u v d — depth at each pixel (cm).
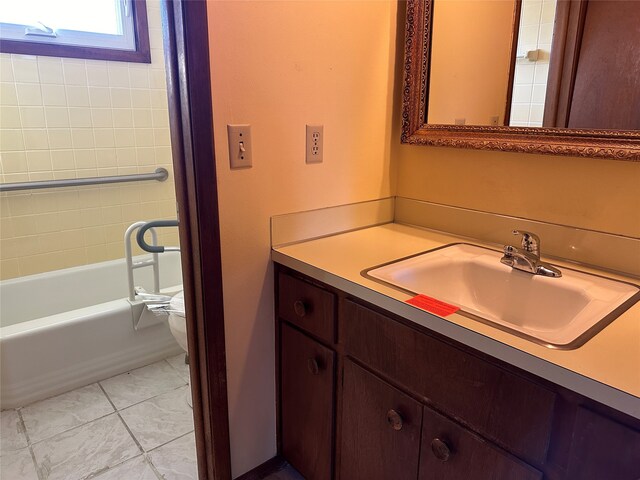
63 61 231
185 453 167
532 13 122
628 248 115
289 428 150
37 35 222
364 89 148
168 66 113
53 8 226
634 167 111
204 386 136
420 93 151
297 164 137
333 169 147
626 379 71
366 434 119
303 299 130
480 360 88
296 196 140
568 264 124
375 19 144
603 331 86
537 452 82
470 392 91
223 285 130
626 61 107
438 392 98
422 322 96
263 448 154
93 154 250
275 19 121
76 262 257
